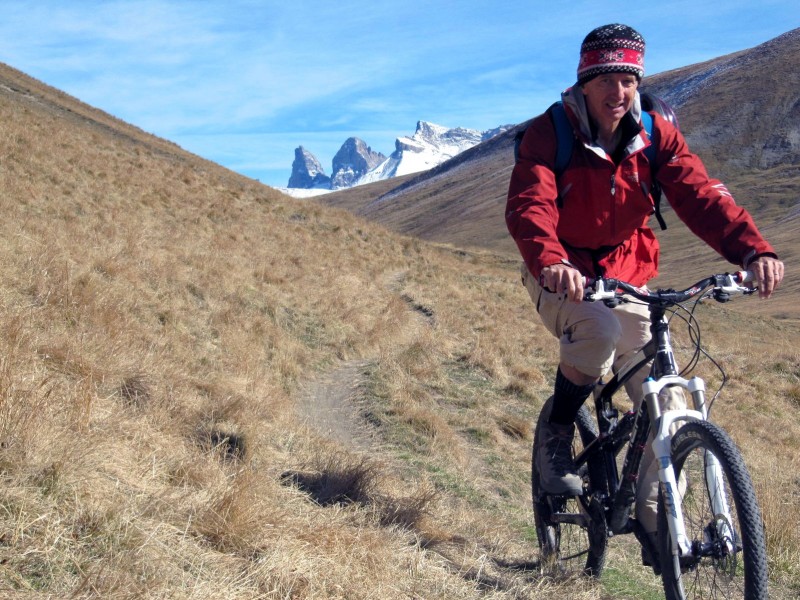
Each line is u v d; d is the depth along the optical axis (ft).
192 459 13.15
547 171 10.90
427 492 16.35
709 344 58.08
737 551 8.80
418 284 57.88
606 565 15.89
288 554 10.61
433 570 12.05
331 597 10.03
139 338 21.57
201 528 10.66
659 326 10.33
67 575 8.46
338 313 37.19
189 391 18.85
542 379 35.99
